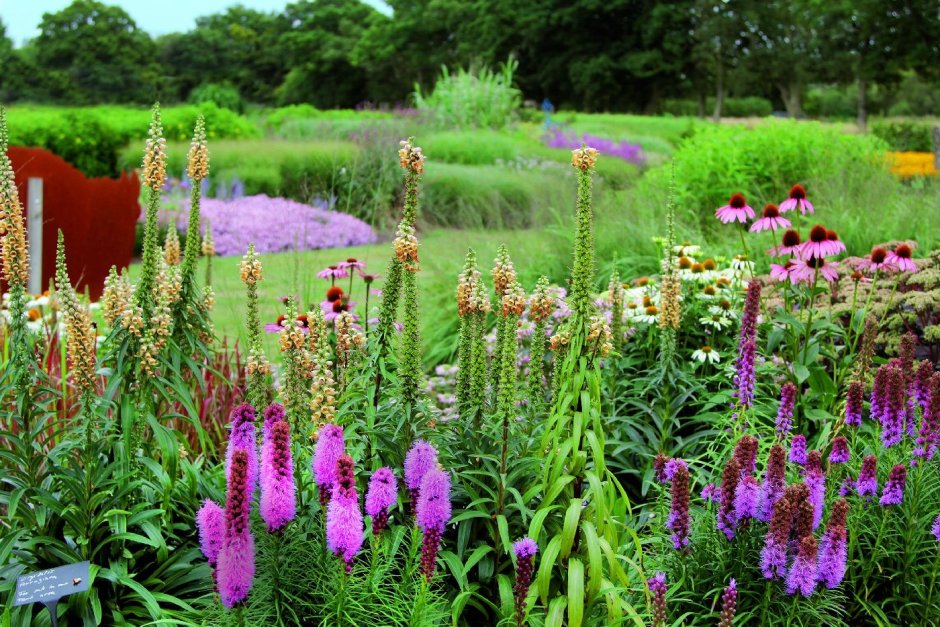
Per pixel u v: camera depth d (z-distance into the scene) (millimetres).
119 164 18438
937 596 3289
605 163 18547
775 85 58250
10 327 3090
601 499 2898
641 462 4664
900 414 3496
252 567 2590
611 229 7996
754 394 4164
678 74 54156
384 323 3361
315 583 2979
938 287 5254
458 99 25359
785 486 3154
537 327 3482
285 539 2971
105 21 69000
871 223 7422
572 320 3166
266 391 3699
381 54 64312
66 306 3021
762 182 10070
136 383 3309
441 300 7453
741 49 53125
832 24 47844
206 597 3025
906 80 54375
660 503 3521
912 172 12859
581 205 3111
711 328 5262
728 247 7480
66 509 2998
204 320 3598
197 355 3668
